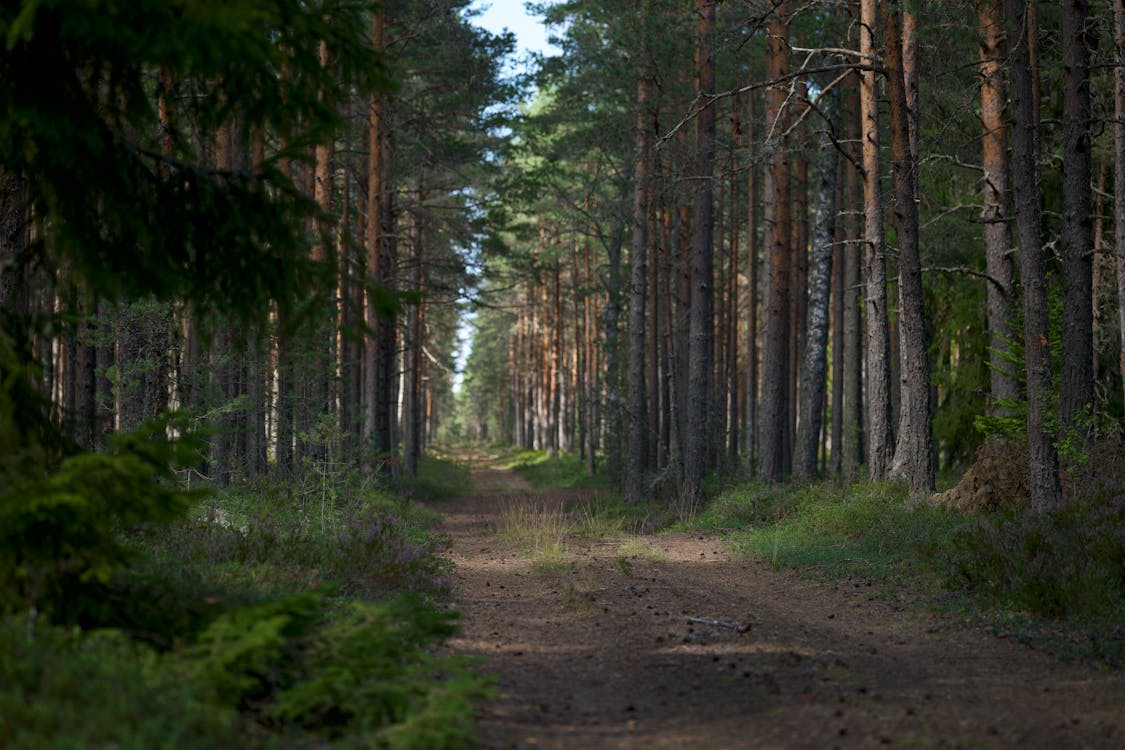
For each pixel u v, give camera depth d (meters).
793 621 9.65
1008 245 18.59
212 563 9.03
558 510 25.14
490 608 10.56
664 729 5.70
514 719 5.91
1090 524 10.66
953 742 5.25
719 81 28.80
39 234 6.31
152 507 5.03
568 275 54.38
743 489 22.55
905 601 10.57
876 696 6.33
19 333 5.93
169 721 4.41
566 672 7.41
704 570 14.00
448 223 33.94
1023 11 14.02
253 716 5.21
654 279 35.28
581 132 29.91
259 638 5.03
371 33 24.25
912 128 19.25
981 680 7.01
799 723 5.68
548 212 43.34
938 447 25.23
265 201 6.32
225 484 17.78
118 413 13.75
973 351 24.75
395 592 10.19
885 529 14.84
